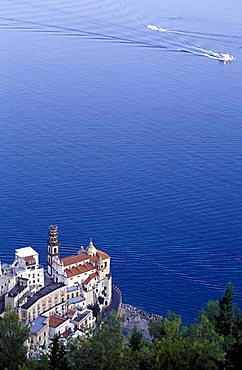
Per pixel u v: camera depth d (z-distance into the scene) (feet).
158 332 584.40
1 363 547.49
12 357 549.54
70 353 557.74
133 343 595.47
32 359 562.66
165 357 513.86
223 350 535.60
